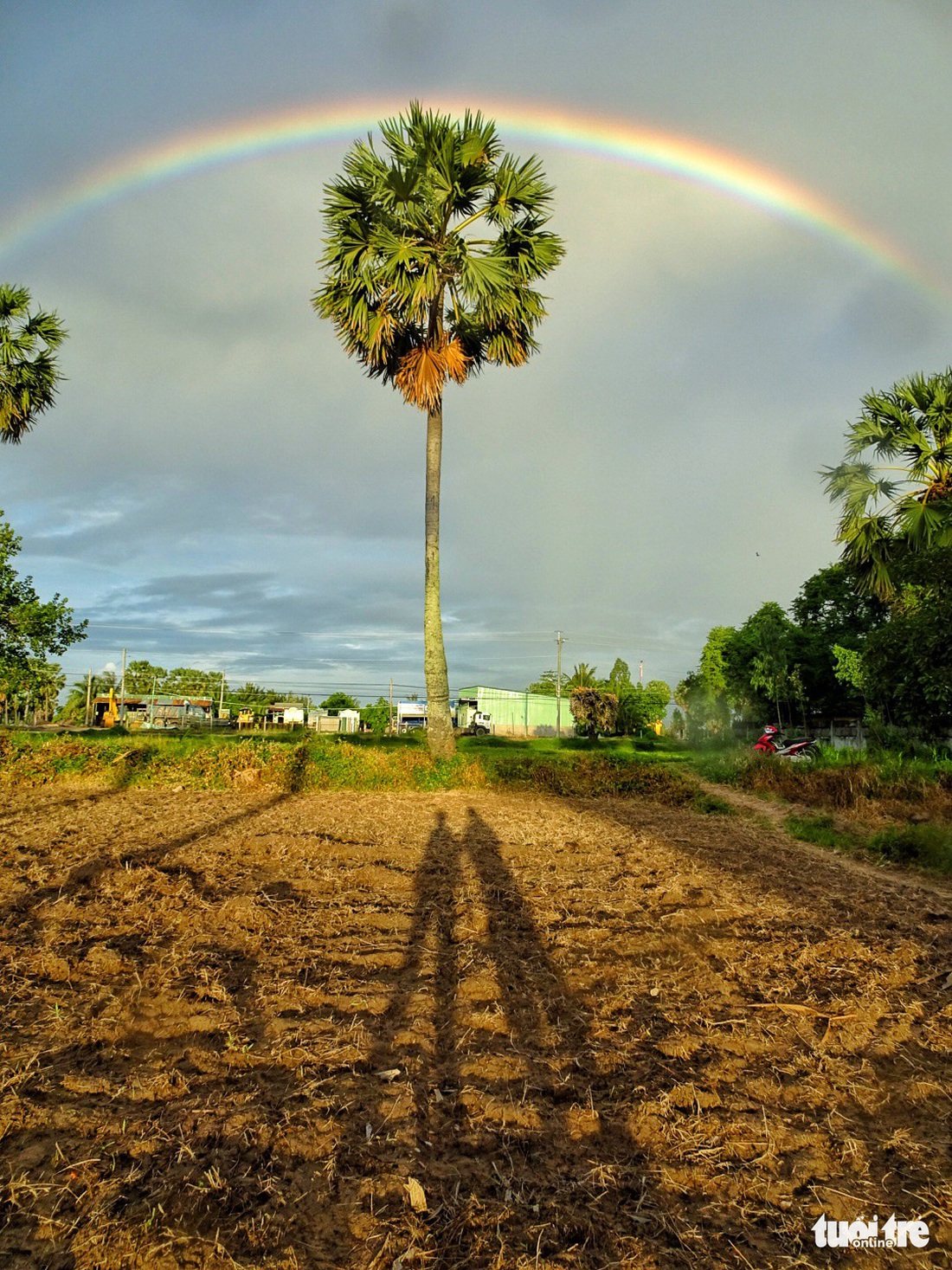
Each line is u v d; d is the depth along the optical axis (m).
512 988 3.96
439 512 15.23
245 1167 2.40
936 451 16.72
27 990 3.79
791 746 20.88
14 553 20.17
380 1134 2.59
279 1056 3.11
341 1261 2.04
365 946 4.61
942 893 6.62
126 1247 2.04
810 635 28.86
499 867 6.99
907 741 14.28
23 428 17.16
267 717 42.47
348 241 13.86
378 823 9.54
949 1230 2.20
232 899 5.44
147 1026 3.42
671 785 14.06
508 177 13.95
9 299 16.50
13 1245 2.06
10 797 12.12
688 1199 2.33
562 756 15.57
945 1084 3.07
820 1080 3.06
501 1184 2.36
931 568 13.14
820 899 6.02
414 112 13.72
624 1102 2.83
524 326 15.05
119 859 6.80
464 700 45.28
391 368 15.74
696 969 4.31
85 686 38.50
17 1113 2.64
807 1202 2.33
